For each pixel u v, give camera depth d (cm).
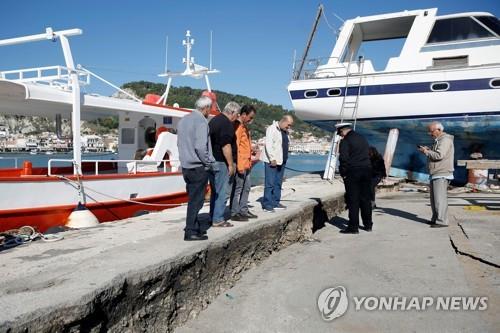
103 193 938
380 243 679
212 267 494
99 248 471
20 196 784
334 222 920
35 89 859
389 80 1352
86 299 304
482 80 1255
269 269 588
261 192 1159
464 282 484
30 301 292
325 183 1338
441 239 673
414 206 1033
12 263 405
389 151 1397
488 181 1322
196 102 523
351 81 1400
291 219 726
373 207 996
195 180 507
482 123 1288
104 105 1024
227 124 578
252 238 593
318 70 1495
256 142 1603
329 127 1514
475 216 838
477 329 381
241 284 532
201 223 620
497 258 543
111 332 331
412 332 384
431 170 763
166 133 1176
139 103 1126
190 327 417
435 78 1300
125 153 1302
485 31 1308
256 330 405
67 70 909
